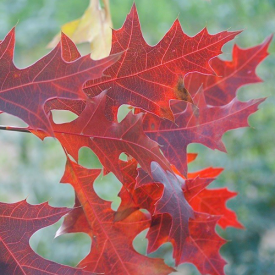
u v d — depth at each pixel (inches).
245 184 67.3
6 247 23.1
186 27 78.1
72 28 34.2
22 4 80.2
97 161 72.4
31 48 84.0
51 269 23.2
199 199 29.1
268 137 69.1
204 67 23.8
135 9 23.7
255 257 65.4
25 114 21.6
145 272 25.6
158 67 24.0
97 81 24.1
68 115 80.5
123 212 25.5
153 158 23.9
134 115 24.1
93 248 25.6
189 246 27.1
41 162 78.0
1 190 76.2
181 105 26.6
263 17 73.8
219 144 25.9
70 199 74.4
